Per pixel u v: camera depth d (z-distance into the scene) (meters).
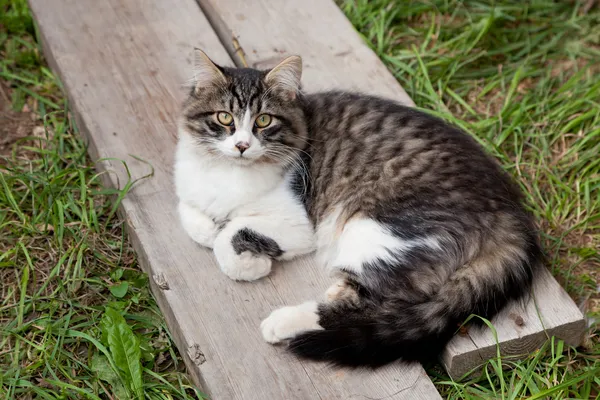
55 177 2.00
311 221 1.91
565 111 2.12
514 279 1.85
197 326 1.84
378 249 1.85
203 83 1.90
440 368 1.85
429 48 2.22
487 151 2.01
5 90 2.15
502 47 2.21
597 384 1.86
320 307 1.84
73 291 1.92
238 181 1.90
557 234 2.00
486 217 1.86
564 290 1.89
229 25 2.14
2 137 2.09
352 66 2.10
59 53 2.10
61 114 2.12
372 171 1.89
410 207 1.86
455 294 1.83
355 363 1.81
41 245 1.96
